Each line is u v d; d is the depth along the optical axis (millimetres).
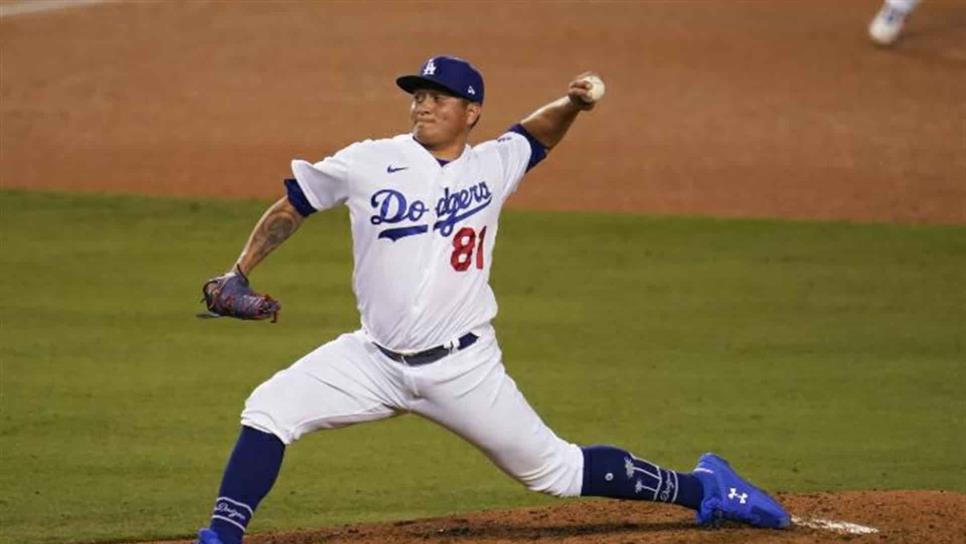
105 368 40625
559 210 58969
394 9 84688
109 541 27109
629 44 79375
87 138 65938
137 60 76000
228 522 21312
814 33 81875
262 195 59844
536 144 22484
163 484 31250
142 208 57844
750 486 23469
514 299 48469
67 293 48125
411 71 74750
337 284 49688
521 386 39625
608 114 69812
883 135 68000
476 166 21375
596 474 22359
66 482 31250
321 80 73250
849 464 33281
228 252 53062
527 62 75875
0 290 48188
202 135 66375
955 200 61125
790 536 22906
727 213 59094
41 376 39719
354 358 21531
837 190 61875
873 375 41188
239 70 74562
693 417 37125
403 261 20859
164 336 43906
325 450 34969
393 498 30984
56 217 56719
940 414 37688
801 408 38094
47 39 79250
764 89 73375
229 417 36500
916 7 83688
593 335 44750
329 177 21062
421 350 21094
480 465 33875
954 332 45594
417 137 21156
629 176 62938
